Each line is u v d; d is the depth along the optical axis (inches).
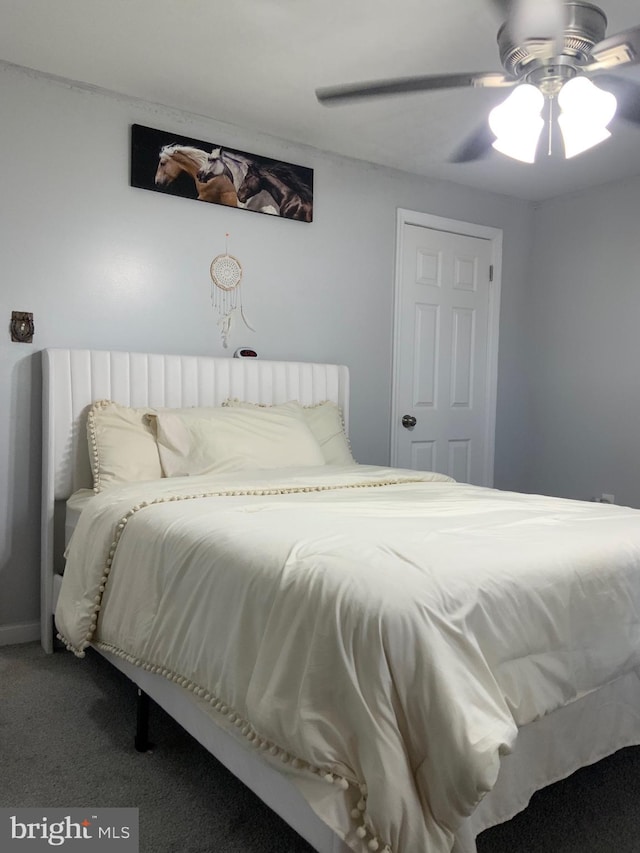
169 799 66.1
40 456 109.5
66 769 71.3
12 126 104.8
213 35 94.2
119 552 80.5
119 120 114.2
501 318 172.2
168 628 68.0
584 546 64.1
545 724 57.9
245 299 130.2
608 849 58.9
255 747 53.5
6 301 105.3
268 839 60.2
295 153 134.9
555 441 171.2
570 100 70.9
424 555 57.0
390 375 153.1
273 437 113.3
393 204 150.4
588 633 60.6
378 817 43.8
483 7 85.7
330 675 49.1
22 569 109.0
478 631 52.2
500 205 169.0
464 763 44.1
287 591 54.6
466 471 168.9
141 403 113.0
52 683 93.5
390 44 95.5
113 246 114.7
